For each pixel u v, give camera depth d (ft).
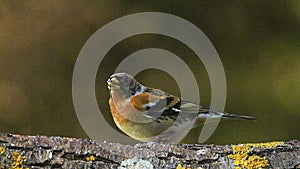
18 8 42.65
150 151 19.63
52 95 42.45
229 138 42.14
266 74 44.68
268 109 43.83
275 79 44.52
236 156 20.02
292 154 20.35
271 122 43.50
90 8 43.60
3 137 18.57
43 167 18.57
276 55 45.27
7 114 41.70
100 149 19.27
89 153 19.07
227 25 45.78
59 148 18.85
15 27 42.52
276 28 45.93
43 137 18.92
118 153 19.40
